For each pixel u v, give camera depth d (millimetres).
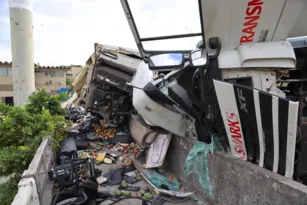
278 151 2348
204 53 2613
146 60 3123
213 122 2975
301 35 2672
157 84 3326
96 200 3230
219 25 2506
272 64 2469
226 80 2715
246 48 2551
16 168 3787
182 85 3352
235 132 2629
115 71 6879
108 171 4289
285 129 2223
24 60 8930
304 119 2789
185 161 3662
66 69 31719
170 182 3762
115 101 7246
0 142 4316
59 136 5371
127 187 3652
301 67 3211
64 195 3070
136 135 6055
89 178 3594
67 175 3334
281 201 2006
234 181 2613
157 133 4258
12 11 8617
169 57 2834
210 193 3027
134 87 4066
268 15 2371
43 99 6395
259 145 2479
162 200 3252
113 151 5672
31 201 2225
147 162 4203
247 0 2289
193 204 3156
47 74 29719
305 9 2326
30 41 9023
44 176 3141
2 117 4898
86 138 6586
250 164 2494
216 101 2852
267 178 2182
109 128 7520
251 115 2400
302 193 1809
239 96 2398
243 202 2461
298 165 2652
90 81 7453
